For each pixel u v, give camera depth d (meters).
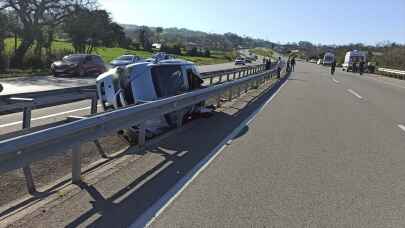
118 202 5.84
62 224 5.06
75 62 33.16
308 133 11.42
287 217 5.44
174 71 12.21
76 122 6.42
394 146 10.05
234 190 6.45
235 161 8.20
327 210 5.73
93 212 5.46
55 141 6.05
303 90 26.56
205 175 7.21
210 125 12.29
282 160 8.38
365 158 8.76
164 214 5.44
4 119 12.01
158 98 11.18
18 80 28.80
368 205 5.96
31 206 5.73
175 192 6.30
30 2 43.81
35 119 12.16
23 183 6.89
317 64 121.06
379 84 37.34
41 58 43.31
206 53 124.19
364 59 74.44
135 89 10.88
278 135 11.02
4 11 43.25
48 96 10.43
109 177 6.97
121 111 7.88
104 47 74.44
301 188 6.64
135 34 135.00
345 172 7.64
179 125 11.66
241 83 20.47
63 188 6.41
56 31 51.47
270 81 34.78
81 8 49.44
